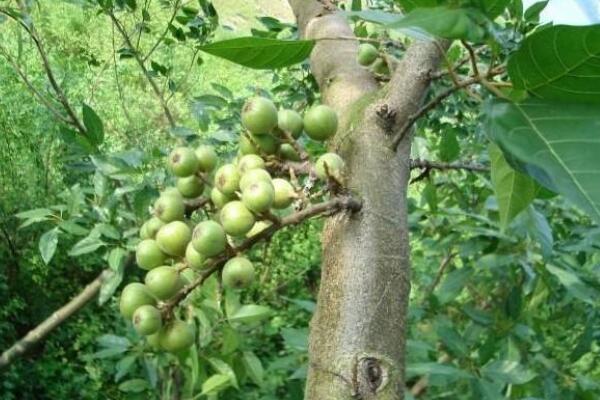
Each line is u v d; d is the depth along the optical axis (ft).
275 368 5.36
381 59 3.46
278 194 2.60
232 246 2.58
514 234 4.90
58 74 9.49
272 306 10.24
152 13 10.29
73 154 6.02
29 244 9.91
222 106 6.23
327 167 2.46
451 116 6.79
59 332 9.79
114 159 4.92
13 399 8.90
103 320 10.12
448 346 4.60
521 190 2.66
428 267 8.14
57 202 9.70
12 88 9.37
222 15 14.97
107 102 9.96
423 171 3.43
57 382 9.36
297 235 10.45
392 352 2.30
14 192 9.53
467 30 1.89
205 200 2.90
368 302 2.33
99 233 5.14
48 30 10.44
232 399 6.42
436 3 2.02
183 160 2.84
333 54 3.52
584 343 5.42
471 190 6.36
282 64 2.61
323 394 2.24
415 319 5.51
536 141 1.74
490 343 4.56
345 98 3.23
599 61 1.81
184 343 2.66
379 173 2.55
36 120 9.29
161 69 6.77
